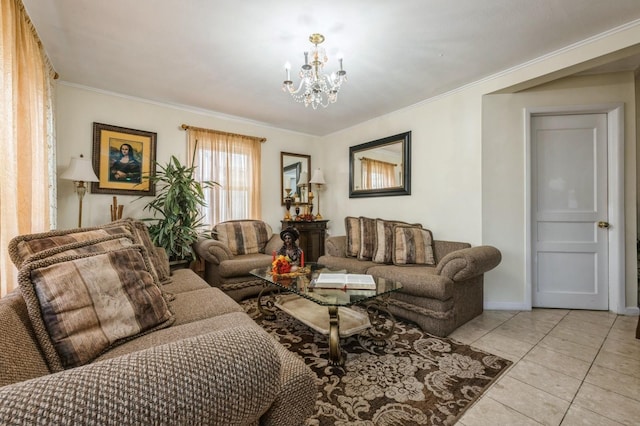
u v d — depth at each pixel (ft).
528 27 6.62
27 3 5.68
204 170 12.31
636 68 8.50
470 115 9.72
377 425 4.24
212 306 5.21
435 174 10.78
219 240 11.49
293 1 5.72
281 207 14.89
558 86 9.02
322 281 7.01
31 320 2.93
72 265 3.46
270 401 2.03
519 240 9.29
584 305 9.24
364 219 11.48
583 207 9.23
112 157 10.32
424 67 8.50
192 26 6.53
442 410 4.57
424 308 7.61
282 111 12.37
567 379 5.39
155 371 1.59
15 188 4.75
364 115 12.86
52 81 8.44
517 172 9.28
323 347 6.71
